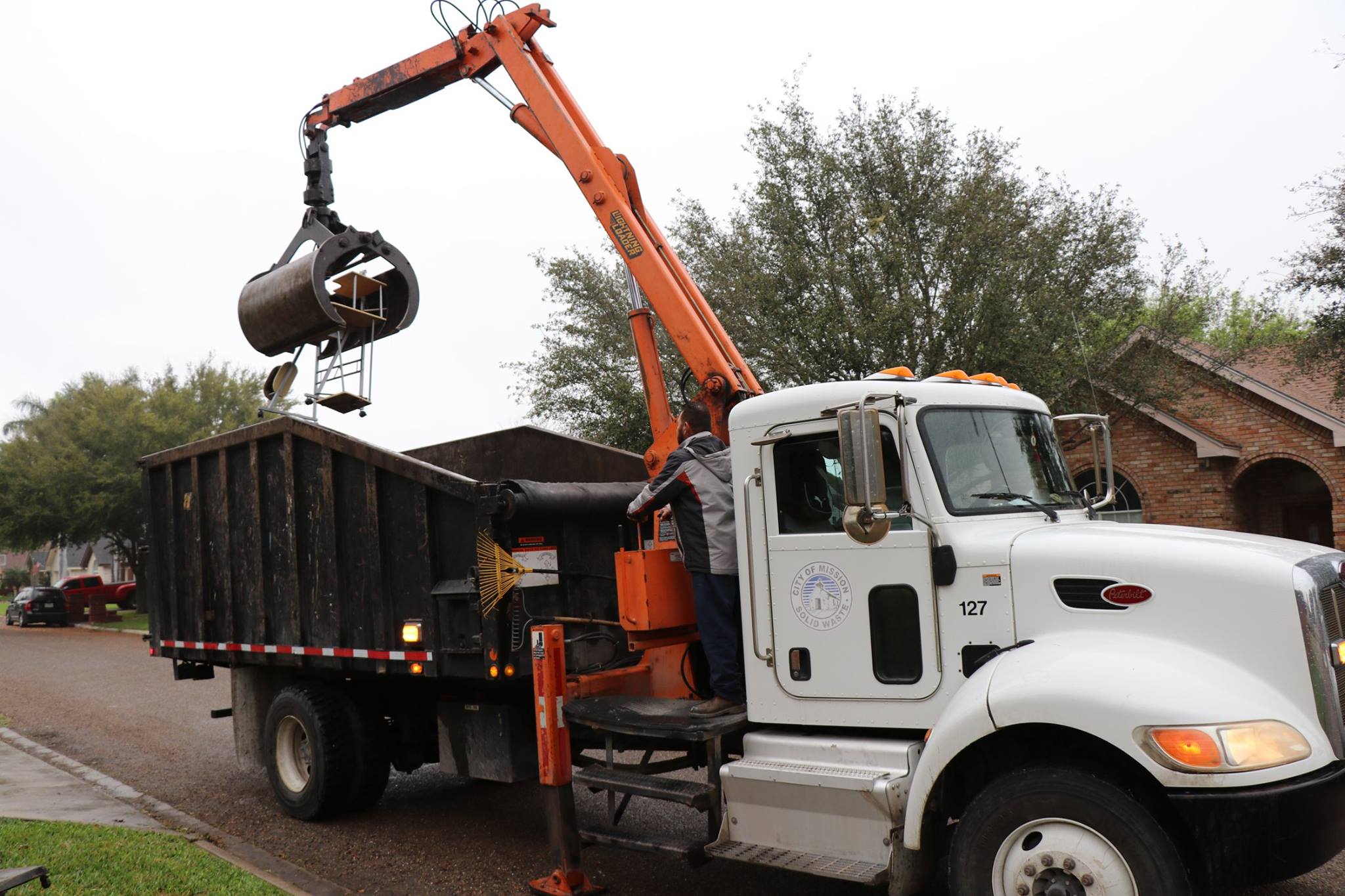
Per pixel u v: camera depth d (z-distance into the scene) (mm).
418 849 6355
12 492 32250
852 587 4531
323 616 6949
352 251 7539
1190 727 3547
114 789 8203
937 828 4297
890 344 14273
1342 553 4375
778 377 15562
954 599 4297
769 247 15820
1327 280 13805
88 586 33844
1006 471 4742
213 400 34875
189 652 8266
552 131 7188
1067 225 15453
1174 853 3590
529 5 7402
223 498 7789
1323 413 16844
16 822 6703
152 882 5344
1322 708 3654
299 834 6805
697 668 5934
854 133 15383
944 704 4293
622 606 5441
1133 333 15781
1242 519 18812
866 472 4016
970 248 14492
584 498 6207
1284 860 3490
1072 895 3750
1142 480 18656
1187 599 3875
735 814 4660
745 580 4867
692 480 5023
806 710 4656
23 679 16625
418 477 6156
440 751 6480
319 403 7414
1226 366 17000
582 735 5543
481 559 5785
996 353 14344
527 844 6402
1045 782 3830
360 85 8047
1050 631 4105
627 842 5012
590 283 18922
